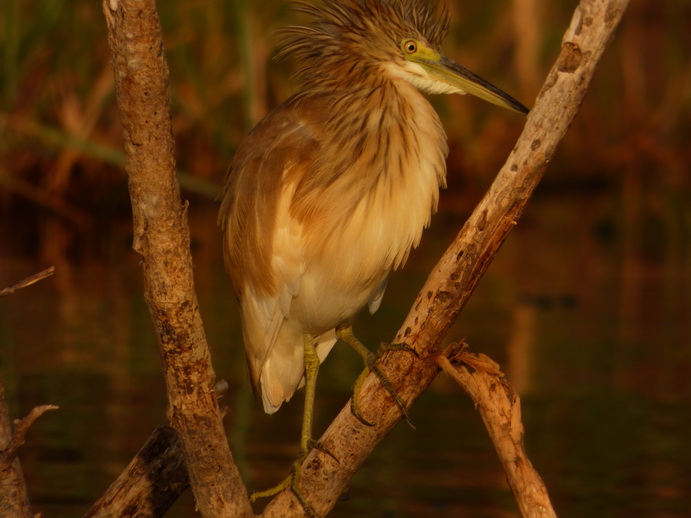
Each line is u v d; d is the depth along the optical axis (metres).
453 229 20.78
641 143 26.48
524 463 6.65
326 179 8.16
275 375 8.98
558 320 14.38
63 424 10.27
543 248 19.94
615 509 8.54
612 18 6.28
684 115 26.91
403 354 7.04
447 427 10.67
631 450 9.85
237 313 14.48
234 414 10.96
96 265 17.22
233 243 8.77
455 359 7.01
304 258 8.30
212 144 20.77
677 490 8.93
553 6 24.97
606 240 20.66
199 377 6.32
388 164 8.23
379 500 8.77
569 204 24.39
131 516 7.18
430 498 8.82
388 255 8.36
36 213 19.55
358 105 8.36
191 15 19.58
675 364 12.35
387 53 8.59
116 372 11.86
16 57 17.86
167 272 6.07
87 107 18.94
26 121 18.61
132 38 5.54
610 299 15.66
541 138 6.51
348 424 7.17
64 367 11.98
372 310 9.03
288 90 19.88
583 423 10.52
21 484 6.57
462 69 8.62
